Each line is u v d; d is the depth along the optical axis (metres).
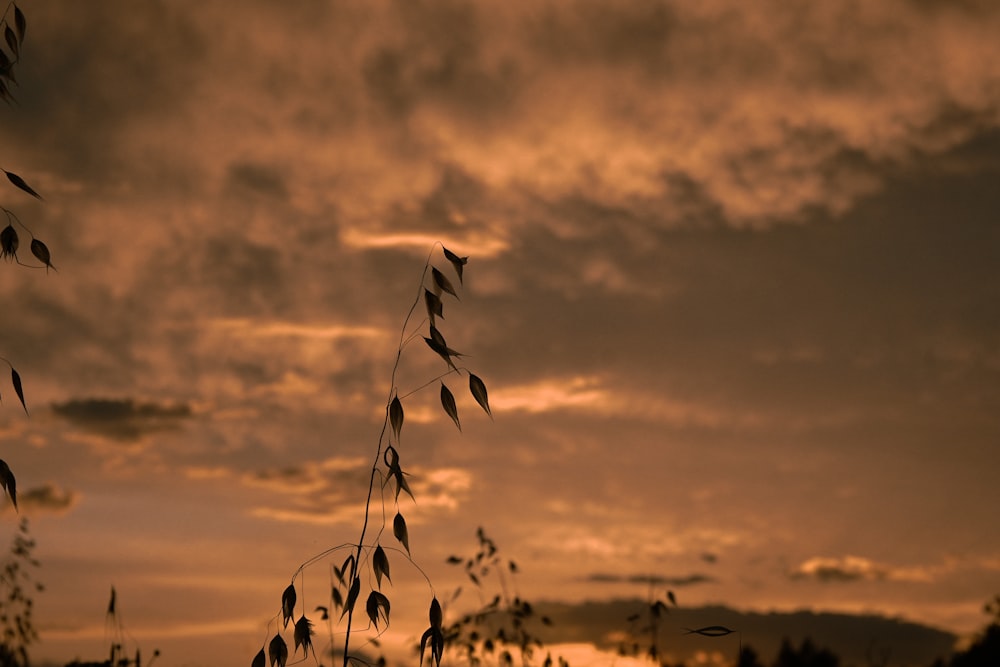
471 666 7.95
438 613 3.54
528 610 8.06
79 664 5.89
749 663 7.63
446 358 3.58
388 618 3.49
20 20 3.84
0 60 3.81
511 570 8.24
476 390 3.55
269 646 3.56
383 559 3.53
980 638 10.33
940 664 10.34
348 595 3.50
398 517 3.57
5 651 6.95
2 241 3.65
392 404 3.60
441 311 3.64
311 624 3.60
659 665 7.57
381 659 5.32
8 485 3.58
